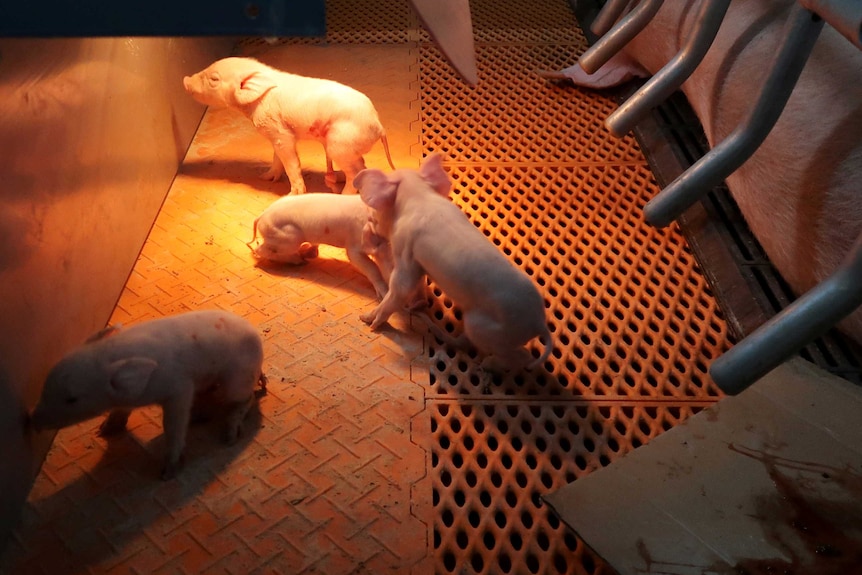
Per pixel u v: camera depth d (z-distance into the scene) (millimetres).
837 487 1670
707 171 1797
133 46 2438
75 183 1979
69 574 1597
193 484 1794
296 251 2426
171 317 1823
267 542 1676
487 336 1950
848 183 1813
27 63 1709
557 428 1977
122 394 1658
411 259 2088
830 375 1928
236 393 1893
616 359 2182
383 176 2160
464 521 1740
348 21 3895
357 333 2242
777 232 2160
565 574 1670
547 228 2650
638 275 2486
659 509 1626
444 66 3570
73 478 1795
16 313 1655
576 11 4020
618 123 2096
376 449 1899
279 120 2645
